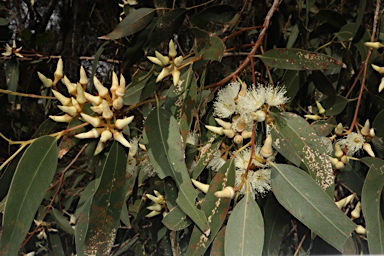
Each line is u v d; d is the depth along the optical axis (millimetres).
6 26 2232
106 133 1066
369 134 1370
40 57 2197
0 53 2191
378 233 1188
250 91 1223
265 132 1221
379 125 1407
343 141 1390
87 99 1108
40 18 2820
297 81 1755
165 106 1290
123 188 1122
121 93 1079
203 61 1359
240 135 1220
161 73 1236
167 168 1138
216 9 1623
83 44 3268
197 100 1333
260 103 1181
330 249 1434
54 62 2273
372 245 1179
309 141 1179
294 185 1094
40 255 2377
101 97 1086
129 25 1544
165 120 1181
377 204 1216
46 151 1076
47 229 2229
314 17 1771
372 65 1545
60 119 1125
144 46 1527
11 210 1007
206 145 1268
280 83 1797
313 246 1452
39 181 1053
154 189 1649
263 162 1118
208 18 1636
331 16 1731
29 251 2191
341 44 1904
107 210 1097
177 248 1657
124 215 1618
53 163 1079
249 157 1170
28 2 2732
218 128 1234
